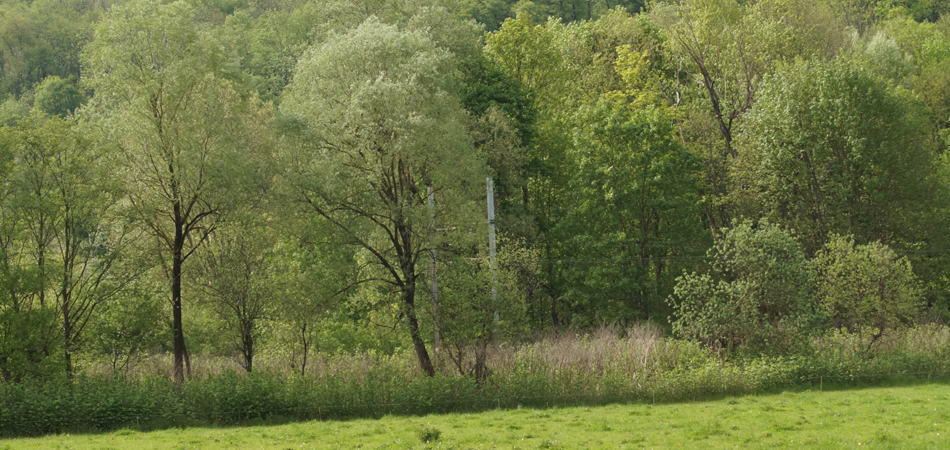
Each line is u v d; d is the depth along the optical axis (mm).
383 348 37938
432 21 47062
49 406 25047
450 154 31078
